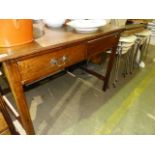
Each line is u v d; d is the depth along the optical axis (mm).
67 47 882
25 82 766
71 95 1668
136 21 2100
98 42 1140
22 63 705
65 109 1479
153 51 2957
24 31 709
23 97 807
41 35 927
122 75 2082
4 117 934
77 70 2127
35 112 1429
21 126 1094
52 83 1855
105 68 2236
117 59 2002
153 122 1372
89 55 1111
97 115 1425
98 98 1642
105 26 1288
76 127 1291
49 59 815
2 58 613
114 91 1765
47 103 1545
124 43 1702
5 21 628
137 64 2355
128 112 1475
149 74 2166
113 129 1286
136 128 1304
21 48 703
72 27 1114
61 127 1285
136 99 1655
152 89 1837
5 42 682
